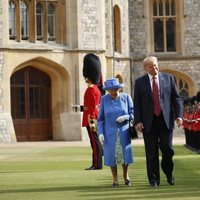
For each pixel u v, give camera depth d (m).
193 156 57.28
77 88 95.06
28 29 94.19
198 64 115.38
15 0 93.06
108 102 36.22
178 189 33.09
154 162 34.84
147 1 115.44
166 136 34.75
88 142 89.06
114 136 35.69
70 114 94.81
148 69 35.03
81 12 95.88
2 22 90.56
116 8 109.31
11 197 31.36
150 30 115.25
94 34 96.62
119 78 109.56
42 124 96.12
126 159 35.56
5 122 89.38
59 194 32.06
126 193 31.86
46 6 95.12
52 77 96.31
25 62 92.81
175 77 115.88
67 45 95.88
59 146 78.06
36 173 43.72
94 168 46.50
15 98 94.00
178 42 116.06
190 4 115.56
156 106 34.69
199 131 63.62
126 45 111.00
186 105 75.62
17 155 62.38
